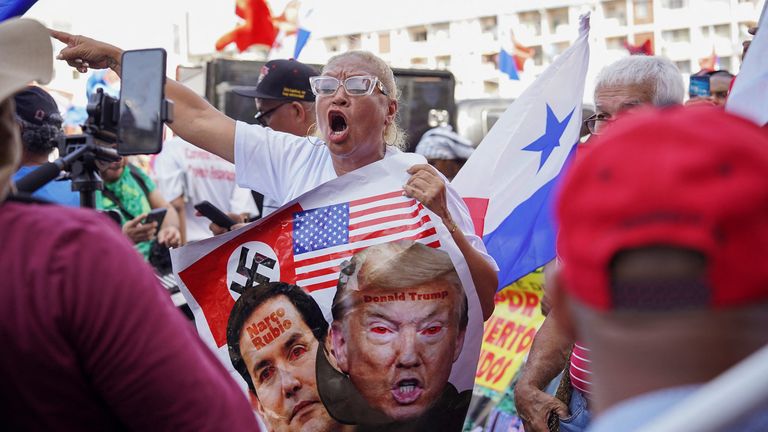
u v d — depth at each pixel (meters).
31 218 1.48
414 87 9.01
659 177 0.92
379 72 3.11
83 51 3.16
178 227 5.77
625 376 0.97
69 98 10.98
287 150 3.25
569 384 3.04
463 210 2.97
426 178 2.76
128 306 1.48
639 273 0.93
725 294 0.91
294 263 2.88
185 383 1.50
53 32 3.17
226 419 1.54
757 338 0.93
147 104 2.48
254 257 2.90
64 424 1.48
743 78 2.83
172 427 1.50
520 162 3.57
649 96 3.16
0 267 1.44
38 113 3.60
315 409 2.85
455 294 2.83
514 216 3.54
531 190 3.53
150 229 4.18
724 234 0.91
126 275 1.49
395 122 3.41
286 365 2.87
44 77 1.63
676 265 0.92
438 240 2.82
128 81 2.49
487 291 2.87
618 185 0.94
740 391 0.87
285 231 2.90
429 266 2.82
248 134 3.26
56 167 2.47
